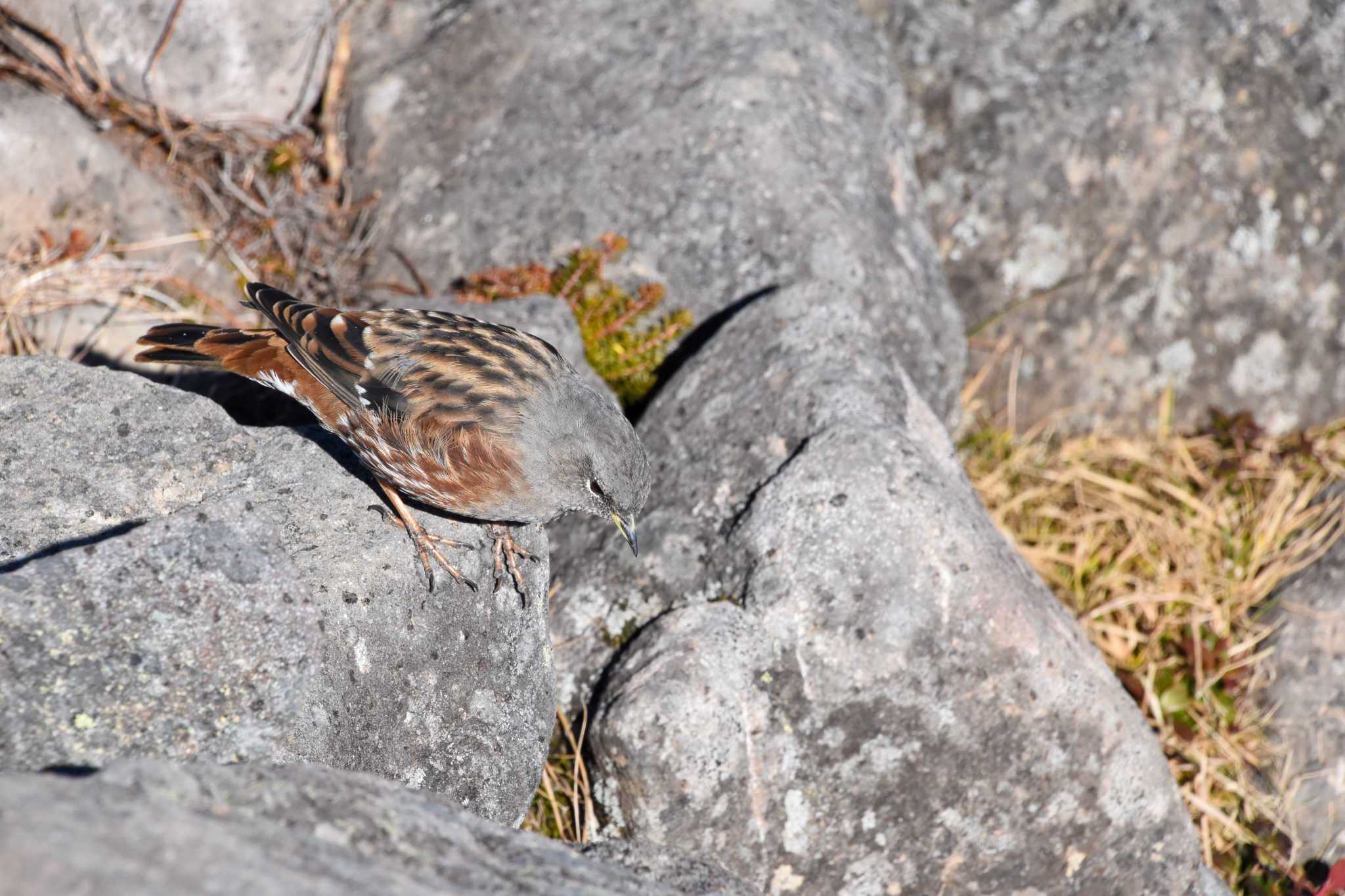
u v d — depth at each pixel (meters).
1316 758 10.14
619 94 11.84
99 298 10.32
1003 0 13.68
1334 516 11.63
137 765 4.75
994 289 12.90
